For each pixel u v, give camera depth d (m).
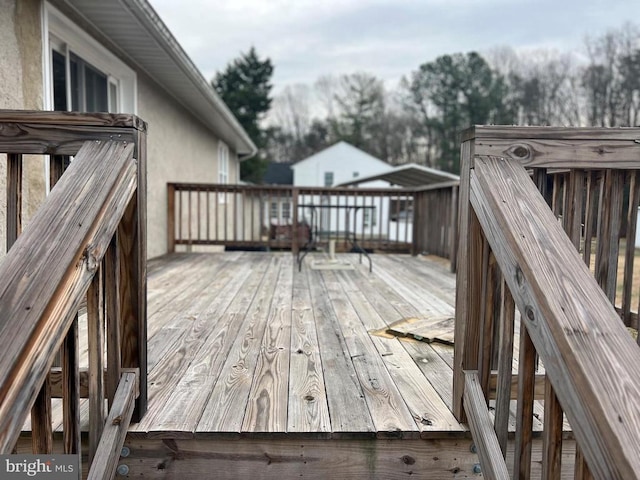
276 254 6.07
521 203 1.14
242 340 2.27
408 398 1.62
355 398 1.62
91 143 1.27
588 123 21.59
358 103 28.88
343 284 3.92
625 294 1.48
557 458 0.97
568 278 0.95
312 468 1.40
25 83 2.79
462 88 25.08
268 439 1.38
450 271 4.67
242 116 25.00
